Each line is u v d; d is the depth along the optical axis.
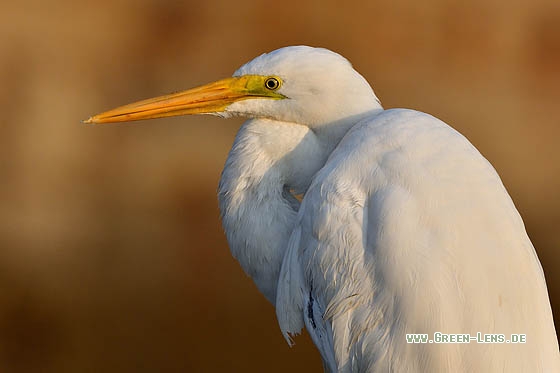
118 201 12.73
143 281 11.30
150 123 13.70
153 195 12.78
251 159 5.70
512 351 4.36
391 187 4.72
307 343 10.12
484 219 4.57
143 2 15.70
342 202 4.83
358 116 5.56
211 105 5.79
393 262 4.49
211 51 15.28
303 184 5.74
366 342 4.53
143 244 11.96
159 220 12.37
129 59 15.04
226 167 5.82
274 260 5.68
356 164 4.94
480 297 4.37
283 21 15.75
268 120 5.77
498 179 4.92
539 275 4.72
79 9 15.58
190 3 15.73
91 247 11.95
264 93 5.68
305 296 5.02
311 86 5.54
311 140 5.68
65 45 15.08
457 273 4.40
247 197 5.71
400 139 4.93
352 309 4.62
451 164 4.76
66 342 10.26
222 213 5.86
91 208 12.63
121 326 10.49
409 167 4.75
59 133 13.73
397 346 4.42
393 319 4.45
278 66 5.59
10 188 12.98
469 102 14.90
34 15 15.44
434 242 4.48
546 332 4.56
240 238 5.76
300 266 5.06
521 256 4.59
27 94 14.28
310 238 4.96
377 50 15.62
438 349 4.32
